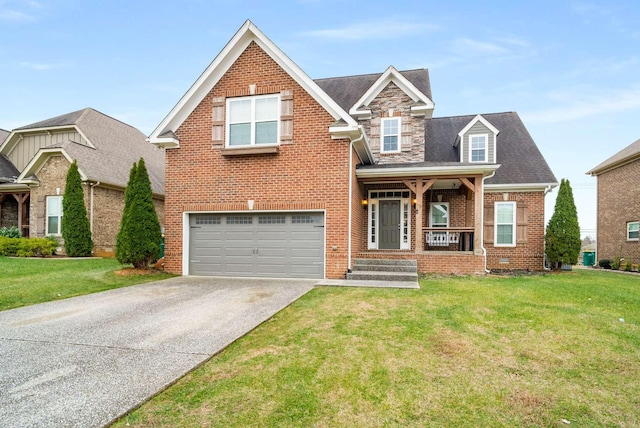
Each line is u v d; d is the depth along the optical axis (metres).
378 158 14.27
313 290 8.42
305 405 3.16
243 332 5.19
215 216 11.26
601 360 4.30
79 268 11.41
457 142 15.59
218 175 11.09
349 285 8.99
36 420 2.82
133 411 3.02
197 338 4.92
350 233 10.46
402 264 10.73
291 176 10.62
